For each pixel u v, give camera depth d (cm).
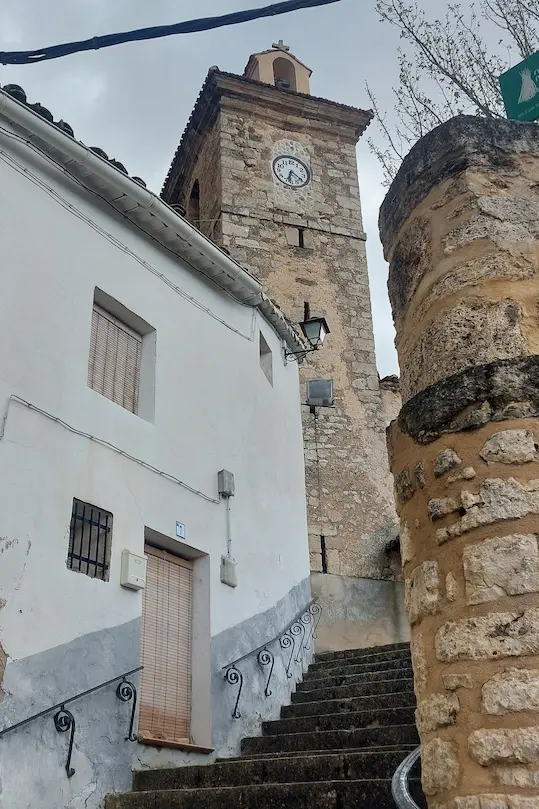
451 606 341
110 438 727
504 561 329
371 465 1522
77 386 709
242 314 1023
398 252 449
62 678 602
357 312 1681
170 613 766
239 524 883
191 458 834
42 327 689
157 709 713
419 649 357
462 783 315
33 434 646
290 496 1054
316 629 1303
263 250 1678
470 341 381
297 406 1180
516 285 386
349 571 1395
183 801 572
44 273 709
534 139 427
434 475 367
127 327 827
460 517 349
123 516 714
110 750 625
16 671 567
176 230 858
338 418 1546
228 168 1736
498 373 360
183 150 1983
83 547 674
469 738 316
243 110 1819
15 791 538
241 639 825
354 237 1773
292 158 1817
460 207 410
